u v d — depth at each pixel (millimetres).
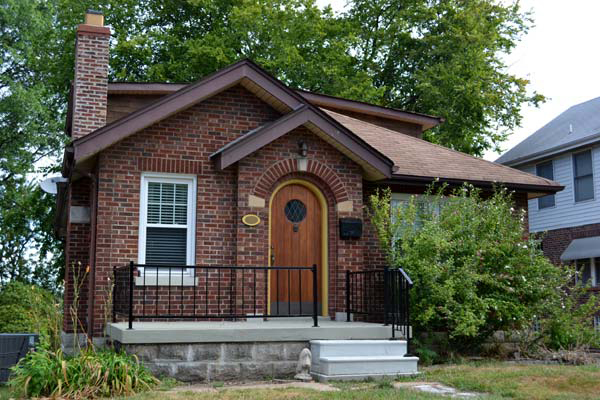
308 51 27062
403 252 12203
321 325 10422
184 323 10586
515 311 11773
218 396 7734
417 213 13172
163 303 11258
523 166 25422
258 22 24734
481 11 27156
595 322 20000
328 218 12312
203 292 11508
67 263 12727
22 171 28781
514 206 14656
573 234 22531
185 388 8750
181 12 26844
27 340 10789
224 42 25094
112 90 14508
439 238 11555
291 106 12039
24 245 30781
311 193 12422
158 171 11508
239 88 12344
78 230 12844
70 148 10898
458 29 26094
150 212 11523
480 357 11938
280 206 12195
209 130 11992
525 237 14602
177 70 24438
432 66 27000
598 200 21656
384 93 29062
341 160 12375
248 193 11656
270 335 9672
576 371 9578
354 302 12062
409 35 28172
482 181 13961
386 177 12570
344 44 26750
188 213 11719
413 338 11547
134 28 26281
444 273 11570
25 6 27547
